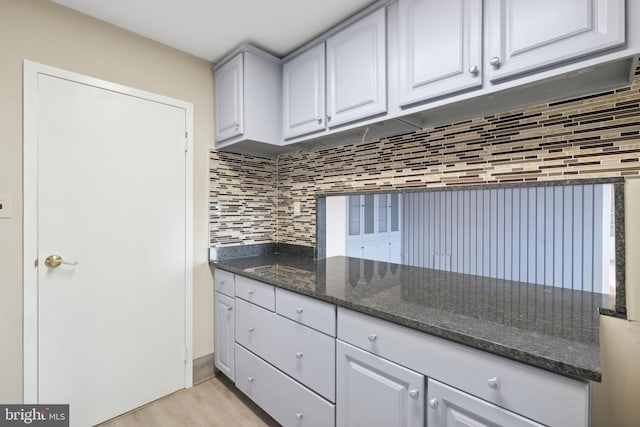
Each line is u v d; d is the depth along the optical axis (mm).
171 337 1976
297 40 1854
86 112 1640
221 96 2086
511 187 1355
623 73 1050
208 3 1537
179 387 2014
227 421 1723
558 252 1959
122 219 1767
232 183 2283
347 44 1610
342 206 2453
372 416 1165
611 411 910
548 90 1197
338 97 1655
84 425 1645
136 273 1823
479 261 2539
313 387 1397
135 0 1521
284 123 2016
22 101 1464
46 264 1523
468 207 2602
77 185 1612
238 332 1909
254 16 1631
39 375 1514
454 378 936
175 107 1979
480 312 1094
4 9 1430
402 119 1486
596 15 912
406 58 1351
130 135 1792
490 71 1114
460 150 1513
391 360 1100
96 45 1677
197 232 2105
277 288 1601
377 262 2135
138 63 1826
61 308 1573
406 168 1728
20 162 1462
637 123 1065
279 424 1687
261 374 1709
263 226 2482
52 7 1546
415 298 1271
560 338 868
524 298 1277
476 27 1137
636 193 1036
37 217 1499
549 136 1254
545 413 775
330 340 1320
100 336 1695
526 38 1031
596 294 1345
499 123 1392
